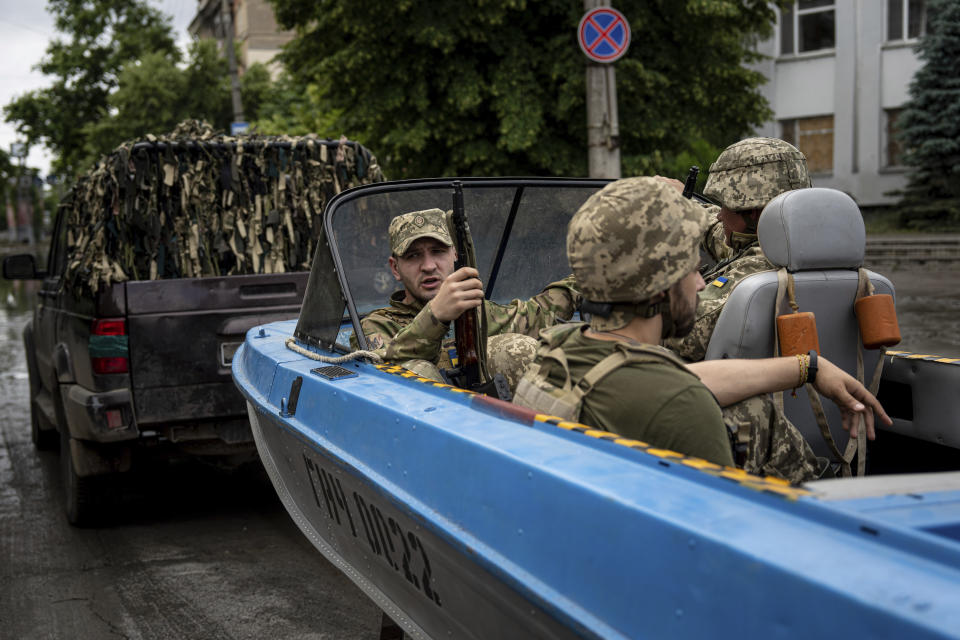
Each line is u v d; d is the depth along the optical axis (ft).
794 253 7.13
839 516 3.63
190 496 17.56
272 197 16.55
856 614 3.20
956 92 71.51
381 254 10.02
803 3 81.35
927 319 36.35
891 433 8.07
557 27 40.40
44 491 18.38
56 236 19.54
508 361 8.76
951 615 3.01
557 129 41.45
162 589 12.67
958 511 3.81
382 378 7.82
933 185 73.67
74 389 15.07
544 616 4.78
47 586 12.90
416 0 38.70
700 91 41.88
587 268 5.60
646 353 5.48
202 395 14.78
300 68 45.24
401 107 41.83
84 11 127.95
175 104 110.93
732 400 6.27
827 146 82.17
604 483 4.50
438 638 6.60
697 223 5.60
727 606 3.68
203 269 16.05
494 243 10.84
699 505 4.10
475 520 5.32
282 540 14.70
